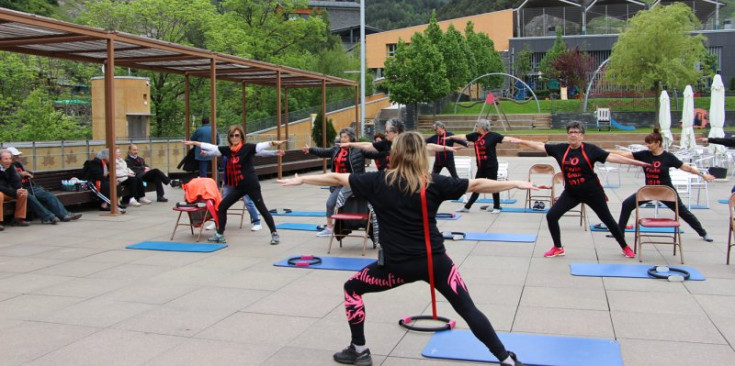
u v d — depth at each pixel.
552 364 4.45
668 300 6.16
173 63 17.14
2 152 10.98
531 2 67.06
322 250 8.95
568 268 7.64
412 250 4.09
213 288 6.80
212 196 9.68
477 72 55.72
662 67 38.53
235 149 9.23
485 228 10.83
